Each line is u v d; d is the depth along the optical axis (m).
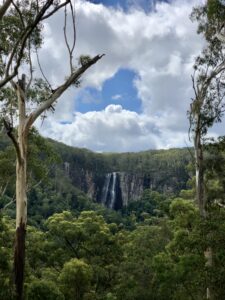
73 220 49.22
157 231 41.44
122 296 32.62
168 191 193.75
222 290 15.65
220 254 16.83
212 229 16.56
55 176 161.38
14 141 16.41
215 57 25.59
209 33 25.67
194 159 26.17
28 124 17.47
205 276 16.06
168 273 25.72
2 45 19.02
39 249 41.81
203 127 25.08
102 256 45.25
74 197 153.00
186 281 23.56
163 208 35.09
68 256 44.19
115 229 64.19
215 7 23.88
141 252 37.84
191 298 23.92
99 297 38.94
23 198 16.83
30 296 27.98
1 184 25.98
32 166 25.47
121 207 197.00
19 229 16.53
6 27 18.86
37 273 39.84
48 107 17.72
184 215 29.92
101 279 42.09
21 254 16.27
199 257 20.86
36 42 19.34
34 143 25.31
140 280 32.00
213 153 24.72
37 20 15.51
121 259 45.12
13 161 25.56
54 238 44.75
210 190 24.47
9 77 15.54
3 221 31.47
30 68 19.94
